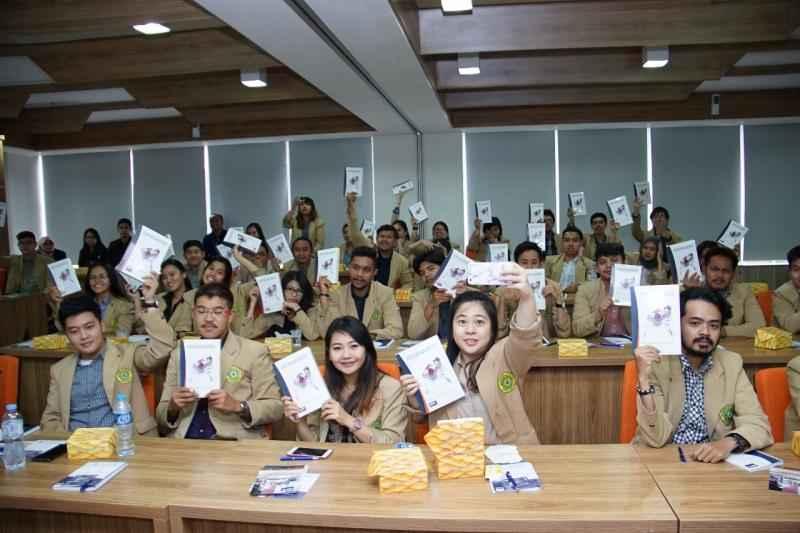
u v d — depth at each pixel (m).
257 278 3.66
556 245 7.58
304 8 3.19
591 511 1.37
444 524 1.36
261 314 3.93
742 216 7.75
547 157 8.06
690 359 1.96
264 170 8.65
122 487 1.59
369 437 1.96
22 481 1.65
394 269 5.41
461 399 1.98
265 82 4.98
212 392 2.13
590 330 3.67
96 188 9.04
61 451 1.88
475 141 8.17
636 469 1.62
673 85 6.28
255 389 2.38
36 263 6.77
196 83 5.71
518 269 1.86
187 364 2.13
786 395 2.12
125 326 3.98
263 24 3.38
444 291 3.29
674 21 3.97
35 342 3.74
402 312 4.97
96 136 8.46
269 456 1.80
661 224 6.41
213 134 8.24
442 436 1.60
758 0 3.86
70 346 3.70
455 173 8.20
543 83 5.36
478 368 1.99
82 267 8.27
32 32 3.86
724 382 1.92
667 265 5.05
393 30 3.55
